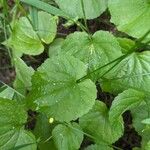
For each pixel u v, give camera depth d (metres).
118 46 0.26
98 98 0.31
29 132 0.24
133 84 0.27
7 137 0.23
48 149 0.26
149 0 0.28
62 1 0.31
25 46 0.29
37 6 0.29
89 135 0.25
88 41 0.27
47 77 0.25
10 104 0.24
